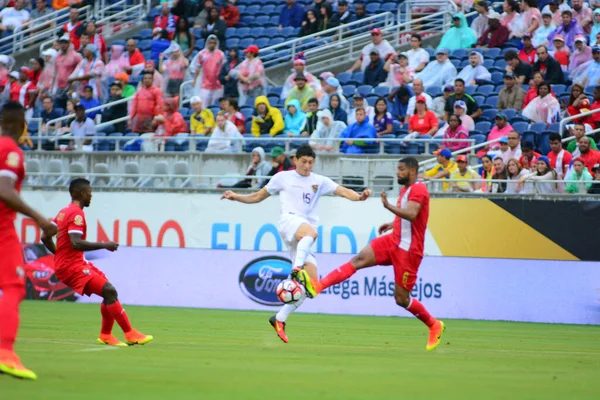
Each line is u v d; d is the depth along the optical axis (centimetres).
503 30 6750
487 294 4950
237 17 8031
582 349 3225
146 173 6106
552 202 4862
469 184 5112
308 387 1845
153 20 8319
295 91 6319
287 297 2884
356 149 5706
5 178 1841
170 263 5562
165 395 1677
